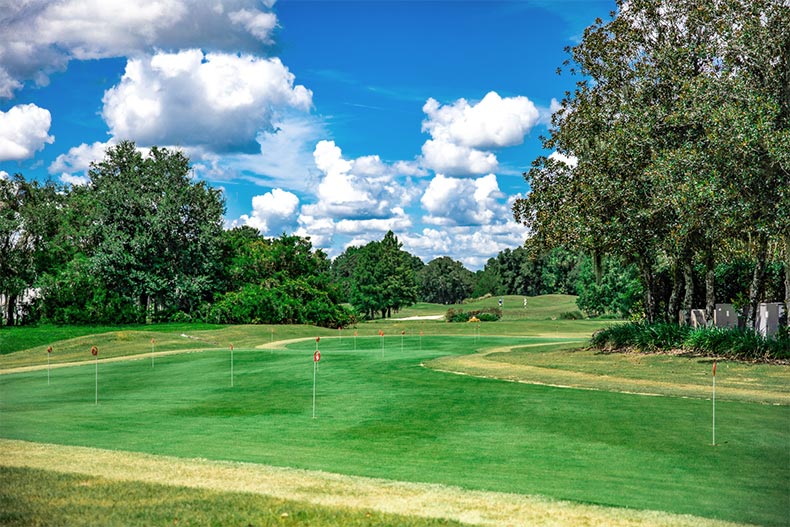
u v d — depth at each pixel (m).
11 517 7.83
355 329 65.56
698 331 29.91
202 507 8.22
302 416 16.81
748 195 25.16
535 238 35.91
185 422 16.06
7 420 16.33
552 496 8.93
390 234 104.19
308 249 74.25
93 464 10.55
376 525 7.57
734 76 26.56
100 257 62.66
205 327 59.53
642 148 29.84
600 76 34.59
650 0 31.98
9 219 67.69
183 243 67.00
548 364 28.33
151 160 68.00
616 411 16.41
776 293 41.91
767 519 7.95
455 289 173.12
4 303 69.38
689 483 9.83
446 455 11.98
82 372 30.42
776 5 25.78
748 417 15.41
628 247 31.66
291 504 8.35
